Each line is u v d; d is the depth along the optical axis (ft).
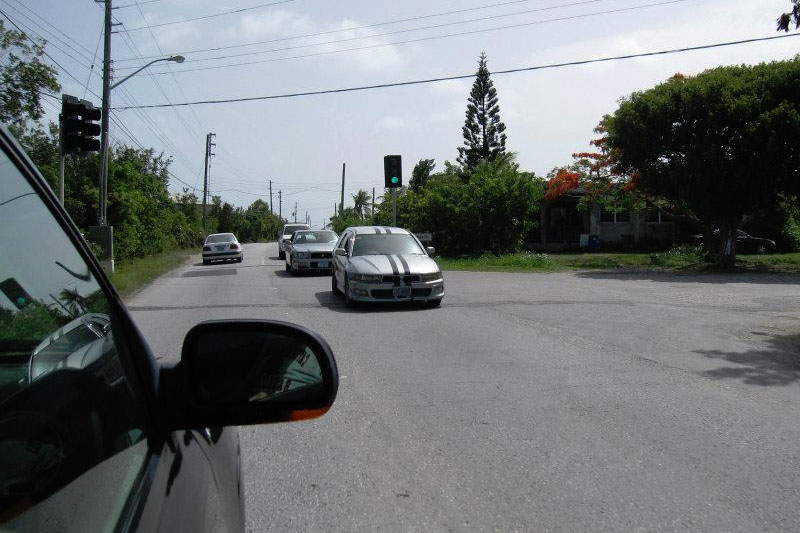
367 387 21.74
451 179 102.37
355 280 40.57
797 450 15.75
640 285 56.29
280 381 5.77
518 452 15.67
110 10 71.87
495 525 11.97
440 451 15.79
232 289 54.90
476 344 29.07
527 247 130.00
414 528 11.88
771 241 110.52
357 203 261.03
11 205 4.24
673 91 73.92
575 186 102.12
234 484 6.76
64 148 42.65
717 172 70.23
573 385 21.89
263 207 361.10
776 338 30.50
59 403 4.25
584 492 13.39
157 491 4.57
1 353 3.90
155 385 5.63
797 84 68.95
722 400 20.10
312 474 14.42
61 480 3.87
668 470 14.52
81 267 5.22
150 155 162.40
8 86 76.07
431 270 41.04
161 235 125.70
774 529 11.77
